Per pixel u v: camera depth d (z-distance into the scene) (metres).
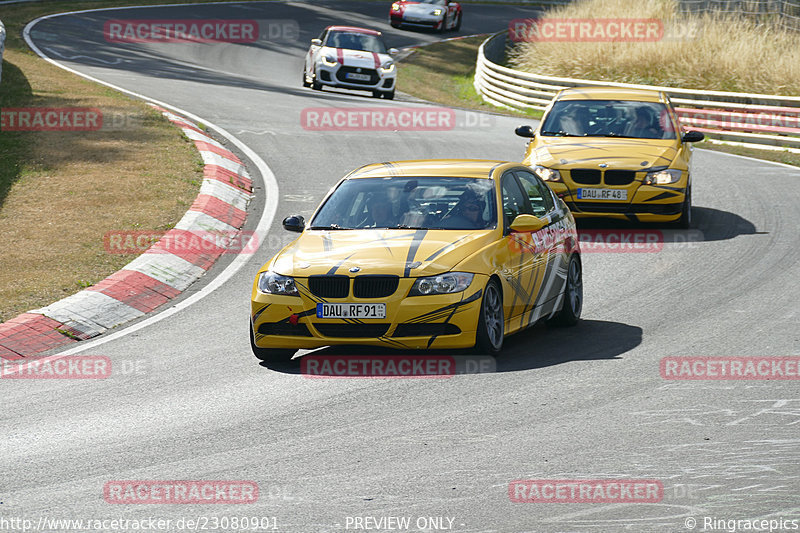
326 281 29.41
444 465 21.53
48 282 40.03
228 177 60.03
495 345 30.34
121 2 172.00
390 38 163.38
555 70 118.38
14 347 33.34
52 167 58.78
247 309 38.19
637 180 49.56
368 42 105.62
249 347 33.03
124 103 78.44
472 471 21.12
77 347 33.81
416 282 29.09
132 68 106.56
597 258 45.97
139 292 39.81
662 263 44.66
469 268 29.58
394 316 28.91
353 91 109.12
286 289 29.70
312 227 32.62
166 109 80.81
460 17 180.00
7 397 28.17
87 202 52.28
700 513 18.72
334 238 31.36
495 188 32.97
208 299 39.91
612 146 51.53
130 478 21.31
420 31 175.88
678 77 110.31
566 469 21.14
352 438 23.52
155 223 49.16
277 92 97.88
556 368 29.42
